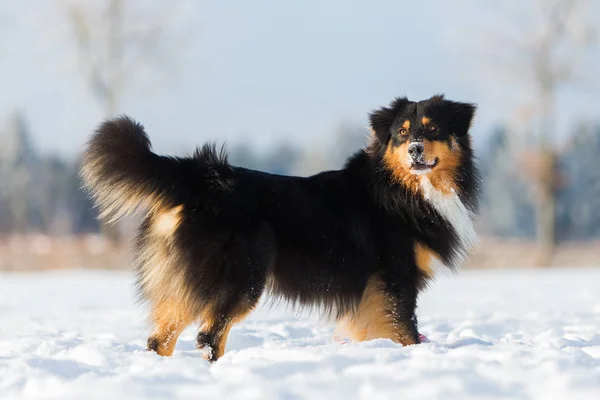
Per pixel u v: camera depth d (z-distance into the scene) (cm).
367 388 551
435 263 977
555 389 542
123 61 4234
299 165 8919
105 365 702
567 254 4256
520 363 646
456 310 1576
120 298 1978
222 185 870
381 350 708
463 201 1012
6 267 3709
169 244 863
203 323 853
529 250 4297
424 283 974
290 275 910
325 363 639
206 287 848
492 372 601
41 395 562
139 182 858
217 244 852
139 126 870
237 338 997
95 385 571
